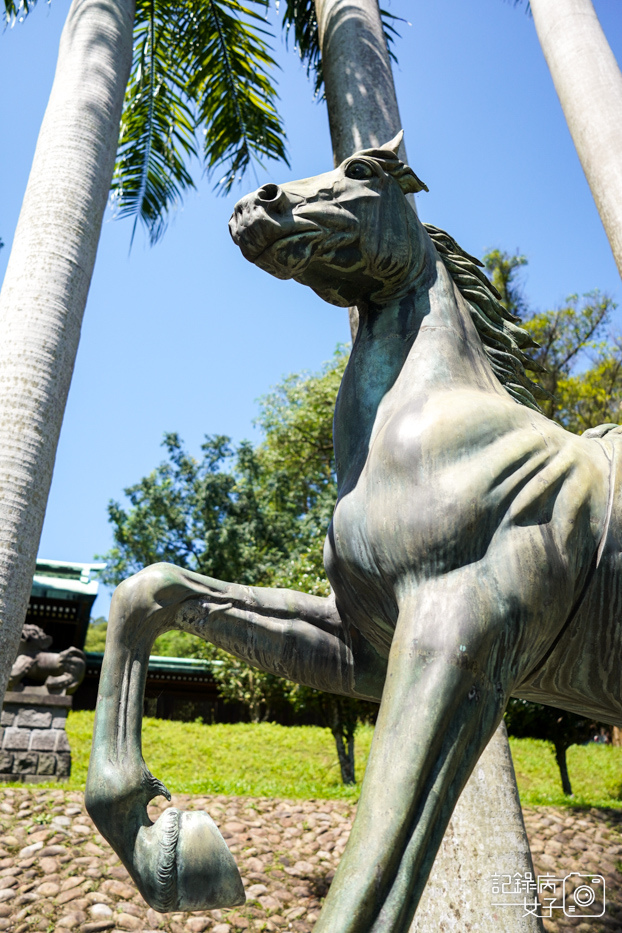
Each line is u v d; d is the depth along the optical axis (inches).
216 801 293.6
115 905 208.5
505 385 65.2
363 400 60.7
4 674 107.7
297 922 217.5
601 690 56.8
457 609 47.4
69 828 243.8
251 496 946.1
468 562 49.5
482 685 46.8
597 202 146.2
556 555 51.7
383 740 44.7
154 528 938.1
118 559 971.3
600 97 152.3
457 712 45.6
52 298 129.7
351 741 424.2
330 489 823.1
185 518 946.1
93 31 160.1
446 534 49.7
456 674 45.7
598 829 289.7
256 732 553.0
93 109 149.6
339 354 823.7
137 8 250.5
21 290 129.9
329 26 156.0
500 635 47.9
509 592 48.8
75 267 134.6
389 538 51.8
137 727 52.4
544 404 593.3
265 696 573.0
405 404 56.8
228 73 256.1
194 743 513.7
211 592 58.0
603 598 54.1
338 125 143.6
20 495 116.3
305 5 247.0
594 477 56.3
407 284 63.6
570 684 56.8
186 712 708.0
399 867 41.6
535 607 49.5
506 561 49.8
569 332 612.4
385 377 60.5
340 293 64.5
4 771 379.6
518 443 54.1
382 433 56.2
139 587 55.7
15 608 111.3
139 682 54.2
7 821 245.4
